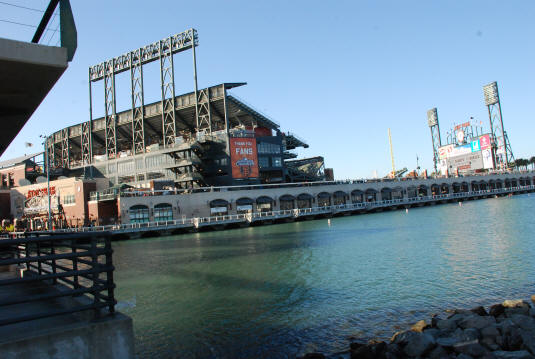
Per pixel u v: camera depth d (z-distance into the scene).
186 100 97.69
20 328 6.47
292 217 80.50
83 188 74.50
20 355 5.40
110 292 6.44
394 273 22.88
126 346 6.16
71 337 5.77
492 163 149.00
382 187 106.69
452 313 15.33
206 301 19.11
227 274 25.58
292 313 16.55
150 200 70.50
